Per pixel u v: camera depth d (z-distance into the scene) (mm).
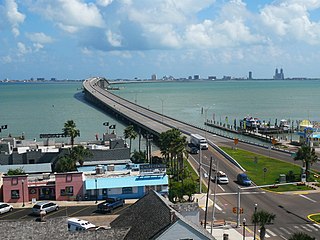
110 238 49250
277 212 85375
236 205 90312
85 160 121188
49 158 120812
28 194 95500
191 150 146750
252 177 113438
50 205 87188
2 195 95688
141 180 97875
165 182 97562
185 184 94438
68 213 85688
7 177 94500
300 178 110312
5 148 129625
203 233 49031
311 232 74125
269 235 72875
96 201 94812
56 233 47500
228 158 137500
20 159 119750
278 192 100000
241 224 78562
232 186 105375
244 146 165375
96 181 96375
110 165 108938
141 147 175125
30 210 88875
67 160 110188
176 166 115438
